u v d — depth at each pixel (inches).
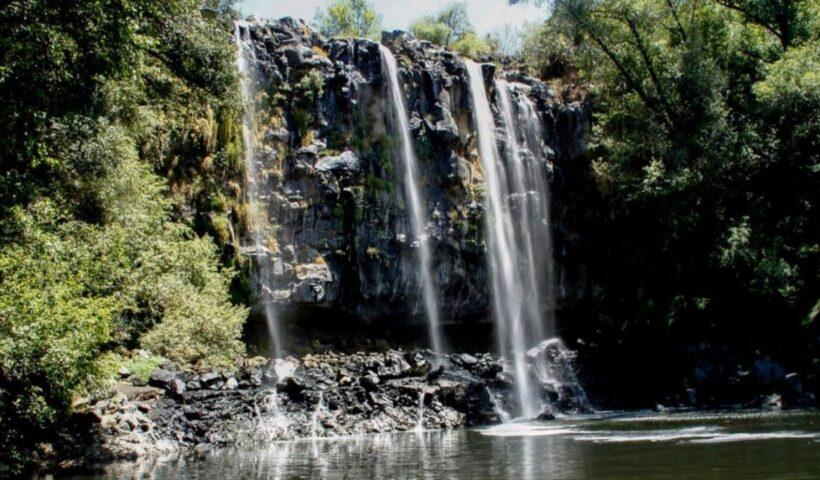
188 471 448.1
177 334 754.2
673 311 1148.5
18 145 601.9
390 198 1067.9
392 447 575.5
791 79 973.2
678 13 1225.4
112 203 742.5
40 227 601.0
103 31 583.8
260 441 649.6
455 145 1136.2
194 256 822.5
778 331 1083.9
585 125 1286.9
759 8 1151.6
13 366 438.6
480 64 1214.3
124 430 559.2
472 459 472.4
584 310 1289.4
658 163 1112.8
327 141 1049.5
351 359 940.0
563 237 1261.1
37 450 493.0
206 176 938.1
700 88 1103.0
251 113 995.9
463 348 1169.4
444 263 1112.8
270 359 910.4
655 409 976.9
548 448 522.0
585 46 1225.4
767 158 1072.8
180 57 835.4
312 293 985.5
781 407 884.6
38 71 568.1
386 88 1096.8
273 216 986.7
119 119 800.3
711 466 391.2
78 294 530.9
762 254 1129.4
